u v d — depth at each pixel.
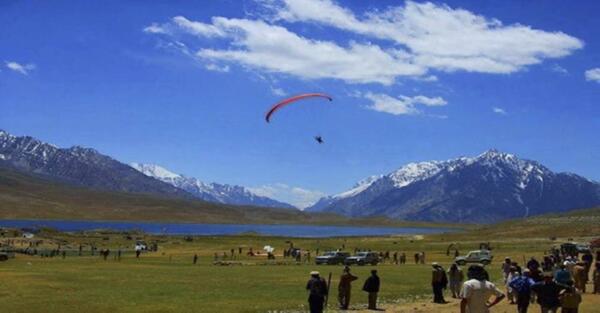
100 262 99.38
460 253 131.50
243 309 39.53
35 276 65.50
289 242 189.12
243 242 188.25
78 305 41.31
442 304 42.22
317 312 33.56
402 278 65.12
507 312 36.19
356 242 190.00
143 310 38.94
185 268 83.56
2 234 189.62
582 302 40.31
